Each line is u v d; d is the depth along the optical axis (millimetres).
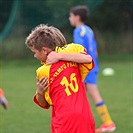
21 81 28578
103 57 41094
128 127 15688
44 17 39344
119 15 45156
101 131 15180
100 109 15180
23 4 38938
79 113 8133
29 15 39312
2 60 38969
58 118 8211
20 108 19797
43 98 8625
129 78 29172
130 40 42656
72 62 8453
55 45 8422
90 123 8312
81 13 15539
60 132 8148
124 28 43812
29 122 16797
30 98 22344
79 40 15055
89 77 15094
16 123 16641
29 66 37156
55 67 8336
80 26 15297
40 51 8438
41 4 38969
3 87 26141
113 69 34406
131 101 21047
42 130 15383
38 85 8445
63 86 8266
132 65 36562
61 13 39094
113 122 16531
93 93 15195
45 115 18188
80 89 8367
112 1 44719
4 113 18734
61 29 41031
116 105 20078
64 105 8172
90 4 39094
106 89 24891
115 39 42719
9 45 39219
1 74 32500
